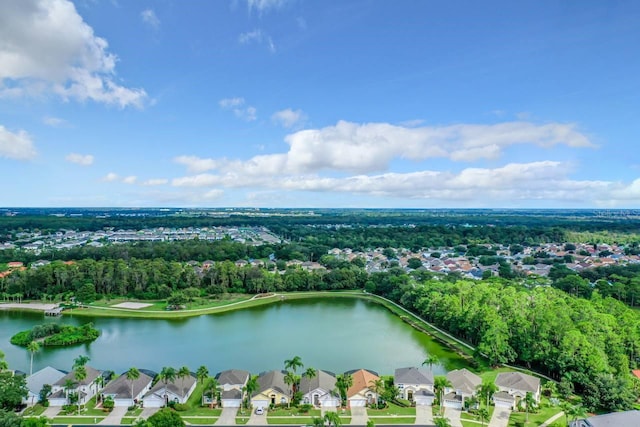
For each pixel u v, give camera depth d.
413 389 126.69
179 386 124.44
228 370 136.88
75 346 173.88
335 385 124.88
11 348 170.50
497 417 116.31
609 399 118.75
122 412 117.62
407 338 186.75
